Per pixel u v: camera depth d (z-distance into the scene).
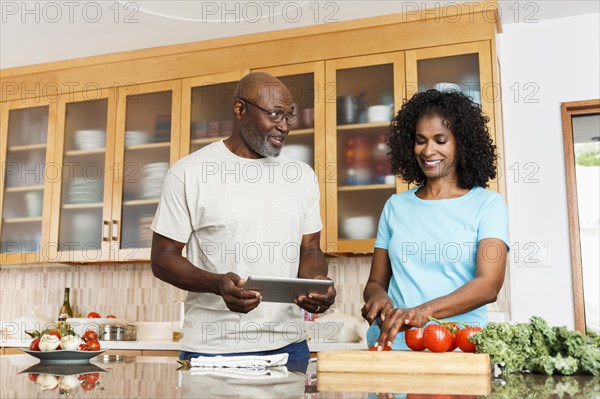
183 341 1.61
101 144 3.55
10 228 3.66
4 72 3.77
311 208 1.80
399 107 3.06
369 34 3.16
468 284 1.39
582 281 2.95
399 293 1.56
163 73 3.47
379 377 1.05
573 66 3.11
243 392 0.87
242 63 3.34
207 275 1.48
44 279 3.84
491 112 2.91
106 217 3.45
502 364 1.11
